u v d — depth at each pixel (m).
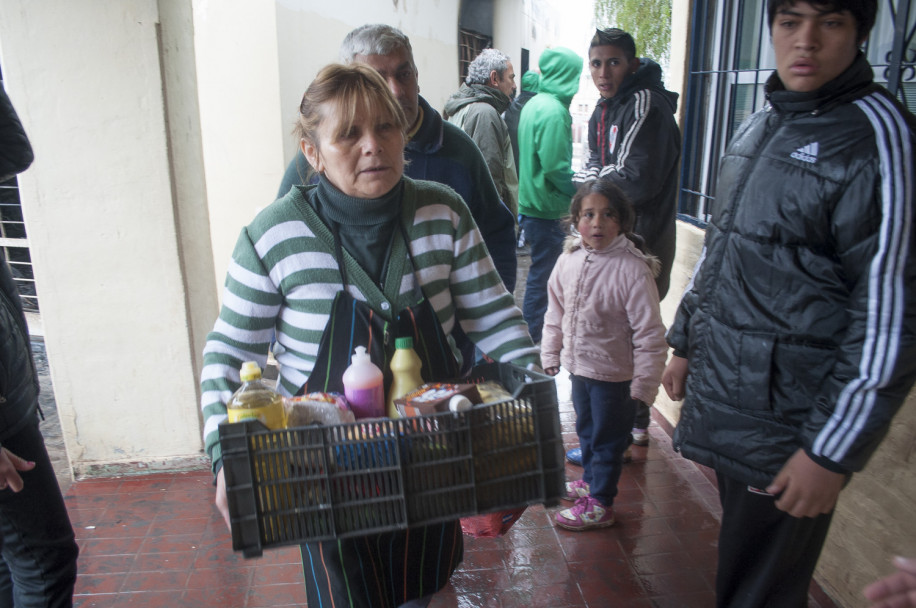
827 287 1.66
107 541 2.98
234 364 1.60
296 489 1.32
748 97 3.34
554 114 4.77
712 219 1.93
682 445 1.99
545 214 5.02
